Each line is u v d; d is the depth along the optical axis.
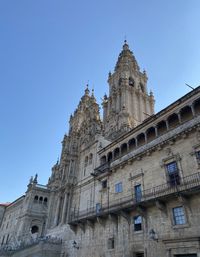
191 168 25.73
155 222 26.61
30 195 74.06
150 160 31.34
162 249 24.69
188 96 28.91
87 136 55.81
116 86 70.62
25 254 38.72
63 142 79.75
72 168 63.66
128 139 36.72
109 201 36.19
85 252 35.97
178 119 30.19
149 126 33.44
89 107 75.25
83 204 44.12
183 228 23.47
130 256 28.12
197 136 26.39
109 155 41.28
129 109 61.12
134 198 31.02
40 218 71.06
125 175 34.81
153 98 71.00
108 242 32.25
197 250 21.47
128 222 30.16
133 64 76.94
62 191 61.69
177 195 24.00
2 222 91.75
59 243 42.81
